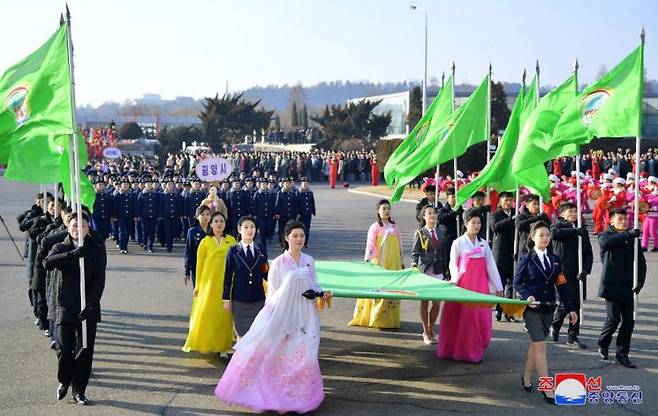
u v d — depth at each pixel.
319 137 78.38
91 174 29.62
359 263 11.28
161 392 8.30
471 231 9.73
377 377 8.95
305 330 7.76
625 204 21.20
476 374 9.07
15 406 7.77
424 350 10.20
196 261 10.54
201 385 8.56
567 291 8.30
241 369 7.62
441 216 12.56
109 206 20.36
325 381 8.77
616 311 9.32
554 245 10.44
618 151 44.97
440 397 8.19
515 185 12.27
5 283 14.88
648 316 12.05
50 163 9.66
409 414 7.64
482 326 9.66
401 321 11.96
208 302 9.54
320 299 8.15
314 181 54.34
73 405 7.82
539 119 10.82
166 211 20.44
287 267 7.90
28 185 50.56
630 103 9.75
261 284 9.09
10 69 8.89
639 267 9.39
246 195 22.14
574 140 10.18
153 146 74.50
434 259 10.98
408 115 58.88
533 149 10.78
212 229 9.80
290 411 7.50
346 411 7.72
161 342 10.45
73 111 8.34
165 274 16.39
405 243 21.53
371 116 71.19
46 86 8.56
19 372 8.96
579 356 9.77
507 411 7.74
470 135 13.04
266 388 7.58
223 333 9.53
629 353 9.93
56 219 10.50
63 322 7.77
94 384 8.56
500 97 51.34
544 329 8.24
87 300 7.80
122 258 19.14
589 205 31.70
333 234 23.98
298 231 7.96
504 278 11.88
